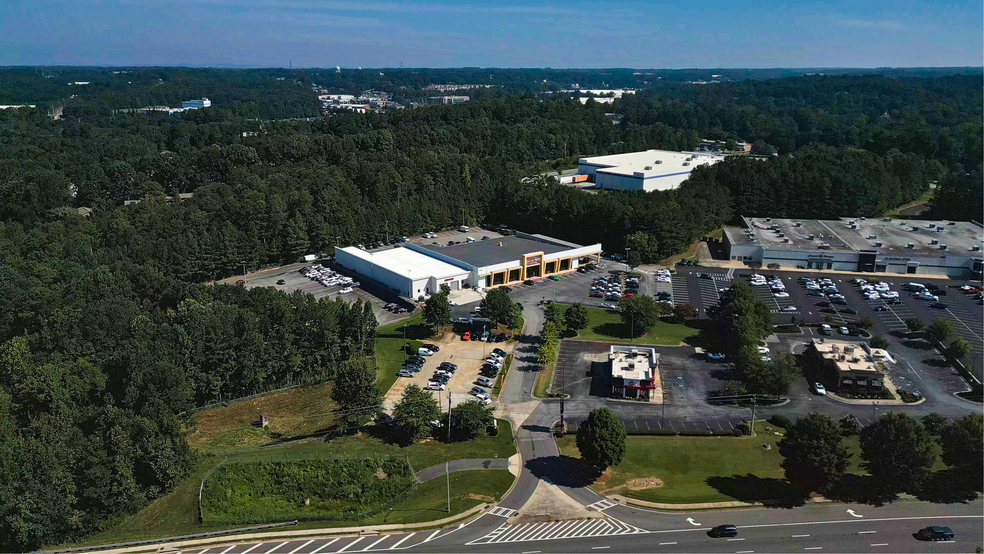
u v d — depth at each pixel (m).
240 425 116.94
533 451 106.94
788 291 177.38
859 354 127.81
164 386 111.69
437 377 129.50
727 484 96.12
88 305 144.38
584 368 134.50
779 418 112.25
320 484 100.25
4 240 186.38
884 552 79.62
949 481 94.06
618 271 197.00
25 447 94.62
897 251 193.88
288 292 179.88
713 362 136.50
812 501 91.44
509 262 185.75
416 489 98.69
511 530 87.69
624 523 88.19
